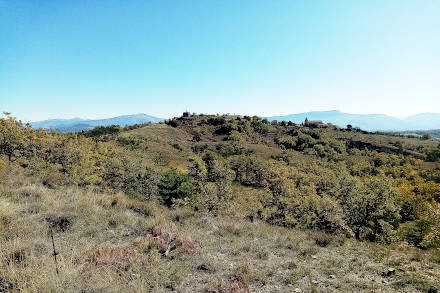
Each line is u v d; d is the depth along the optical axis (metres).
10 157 20.91
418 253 8.95
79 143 34.72
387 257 8.28
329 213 21.70
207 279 5.74
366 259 7.93
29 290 4.34
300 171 70.25
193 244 7.86
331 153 135.50
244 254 7.80
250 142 141.25
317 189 46.22
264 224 13.53
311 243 9.66
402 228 26.75
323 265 7.25
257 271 6.46
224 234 9.59
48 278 4.69
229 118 195.25
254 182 61.06
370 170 89.06
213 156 74.38
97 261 5.82
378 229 20.50
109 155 38.16
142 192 23.89
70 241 7.17
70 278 4.79
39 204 9.62
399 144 153.38
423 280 6.21
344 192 26.66
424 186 55.88
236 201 25.72
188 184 26.77
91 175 21.36
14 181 13.12
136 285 4.91
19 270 4.98
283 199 28.64
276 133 170.88
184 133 143.62
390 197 22.91
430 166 107.94
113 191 18.20
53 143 26.31
